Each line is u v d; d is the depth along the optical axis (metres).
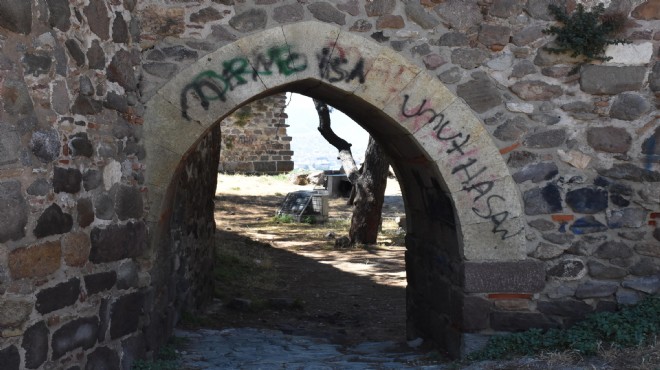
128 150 5.07
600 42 5.55
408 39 5.57
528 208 5.68
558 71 5.66
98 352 4.59
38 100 3.86
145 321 5.35
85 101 4.39
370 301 9.97
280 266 12.06
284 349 6.61
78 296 4.31
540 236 5.70
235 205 18.31
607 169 5.71
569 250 5.70
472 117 5.61
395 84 5.53
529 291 5.67
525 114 5.67
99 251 4.57
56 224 4.04
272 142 24.00
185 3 5.37
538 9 5.62
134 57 5.21
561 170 5.70
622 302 5.70
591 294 5.70
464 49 5.61
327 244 14.39
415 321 7.24
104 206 4.65
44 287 3.94
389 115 5.53
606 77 5.66
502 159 5.64
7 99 3.58
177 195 6.76
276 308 9.20
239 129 23.64
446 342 6.13
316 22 5.45
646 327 5.29
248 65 5.40
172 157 5.36
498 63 5.63
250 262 11.70
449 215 5.88
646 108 5.69
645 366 4.72
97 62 4.58
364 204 14.30
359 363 5.83
